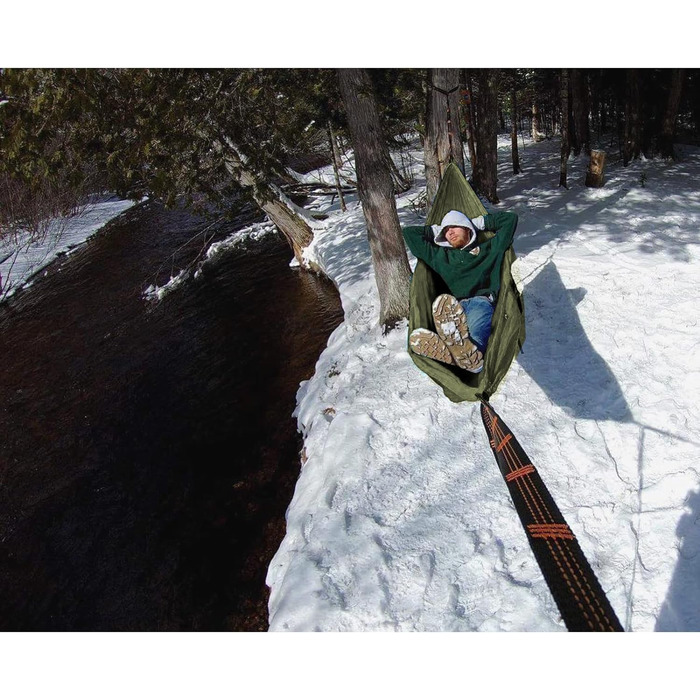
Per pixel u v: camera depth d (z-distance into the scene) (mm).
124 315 12562
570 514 4496
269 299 11508
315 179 19016
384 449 5594
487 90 10648
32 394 10016
